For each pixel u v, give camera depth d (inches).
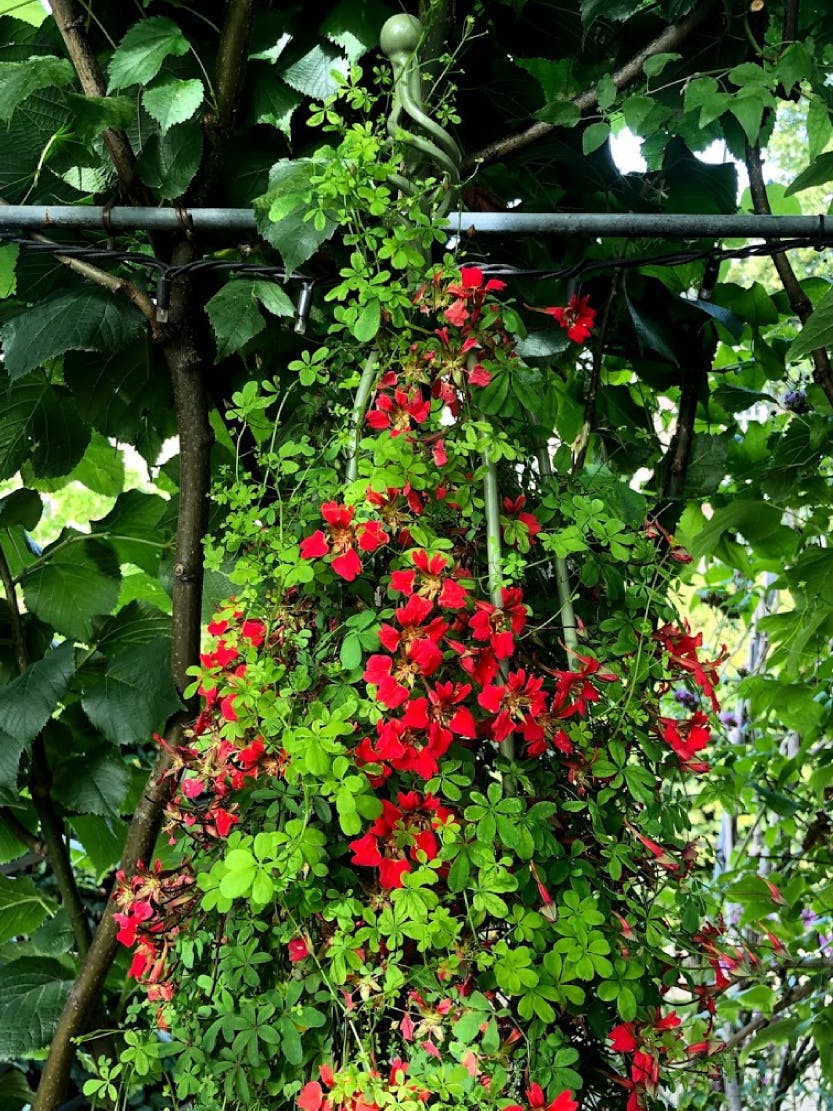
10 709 60.1
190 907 50.2
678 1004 49.9
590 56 65.7
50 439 67.1
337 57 60.7
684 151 68.1
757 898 87.2
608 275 68.1
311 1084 43.3
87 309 56.1
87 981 59.4
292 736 43.7
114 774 66.9
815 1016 82.7
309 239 52.6
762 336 80.9
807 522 79.8
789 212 86.4
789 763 90.9
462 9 60.2
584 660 47.3
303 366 51.4
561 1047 44.5
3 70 51.3
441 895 46.1
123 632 68.4
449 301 48.8
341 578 50.1
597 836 46.5
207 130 57.1
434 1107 41.3
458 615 47.9
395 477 46.3
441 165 52.3
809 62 51.9
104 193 59.9
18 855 68.1
